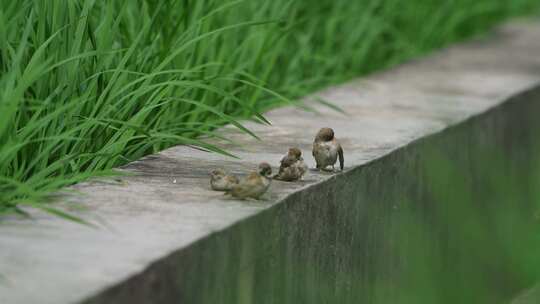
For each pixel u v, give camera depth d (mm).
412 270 12016
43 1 10242
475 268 13898
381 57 18781
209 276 8008
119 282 6988
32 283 6926
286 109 14070
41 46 9625
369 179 10953
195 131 11578
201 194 9289
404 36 19875
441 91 15969
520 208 15992
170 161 10727
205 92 12523
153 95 10734
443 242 12914
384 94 15531
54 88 10328
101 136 10508
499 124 15117
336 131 12672
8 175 9383
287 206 9188
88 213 8570
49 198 9023
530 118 16719
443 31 21344
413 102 14922
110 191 9312
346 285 10414
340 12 18172
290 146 11789
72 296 6715
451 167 13234
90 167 10070
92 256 7461
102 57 10758
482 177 14359
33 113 10086
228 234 8234
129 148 10797
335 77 16297
